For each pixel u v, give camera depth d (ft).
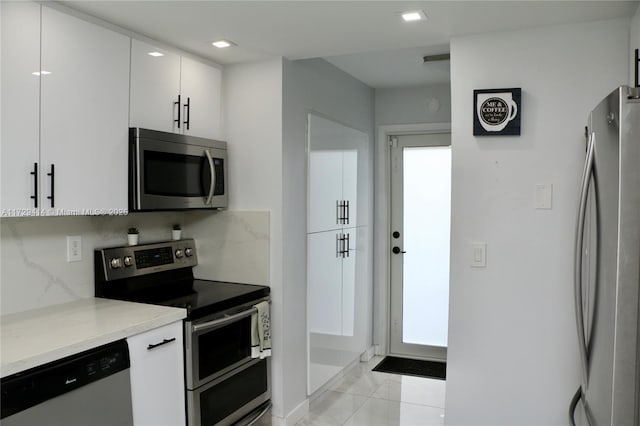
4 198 6.44
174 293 9.45
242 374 9.37
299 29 8.34
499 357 8.51
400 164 15.08
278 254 10.14
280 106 10.05
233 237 10.59
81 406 6.32
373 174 15.17
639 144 4.86
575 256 6.39
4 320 7.29
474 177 8.61
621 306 4.94
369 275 14.98
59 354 6.05
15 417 5.59
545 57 8.18
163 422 7.62
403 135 15.05
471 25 8.13
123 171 8.13
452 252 8.73
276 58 10.05
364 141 14.42
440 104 14.43
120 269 9.08
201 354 8.28
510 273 8.42
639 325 4.89
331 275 12.33
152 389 7.40
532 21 7.93
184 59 9.38
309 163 11.10
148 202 8.39
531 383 8.34
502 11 7.49
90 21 7.57
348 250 13.33
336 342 12.67
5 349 5.97
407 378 13.35
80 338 6.40
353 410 11.35
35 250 7.95
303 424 10.62
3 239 7.52
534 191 8.27
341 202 12.87
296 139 10.64
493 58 8.47
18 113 6.57
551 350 8.22
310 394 11.32
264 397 10.02
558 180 8.14
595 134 5.99
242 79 10.43
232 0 7.10
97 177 7.68
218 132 10.33
